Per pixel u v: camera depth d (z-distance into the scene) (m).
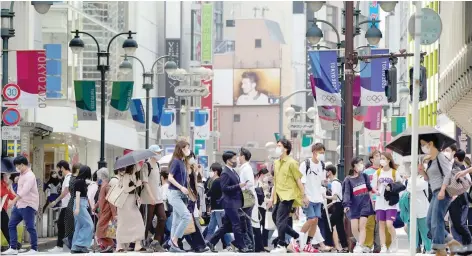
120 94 58.56
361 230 33.91
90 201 38.28
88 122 73.69
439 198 26.75
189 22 126.31
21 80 42.12
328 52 42.50
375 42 47.38
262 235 39.47
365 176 34.03
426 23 29.03
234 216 33.62
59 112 66.25
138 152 32.34
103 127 52.28
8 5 59.16
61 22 69.12
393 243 34.06
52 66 67.44
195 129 94.56
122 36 92.50
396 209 33.50
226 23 193.75
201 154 101.69
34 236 34.88
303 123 90.62
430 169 27.14
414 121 25.66
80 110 55.78
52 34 68.81
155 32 112.88
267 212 38.47
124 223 32.56
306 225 33.50
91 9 82.75
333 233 37.16
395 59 40.12
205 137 94.69
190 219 32.78
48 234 53.28
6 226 37.44
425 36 29.06
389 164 33.50
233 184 33.62
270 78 182.00
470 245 28.08
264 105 182.00
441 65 61.84
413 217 25.55
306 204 31.77
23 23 61.16
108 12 86.50
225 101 183.25
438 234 27.19
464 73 43.09
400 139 29.48
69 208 36.44
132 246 35.34
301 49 190.25
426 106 94.25
